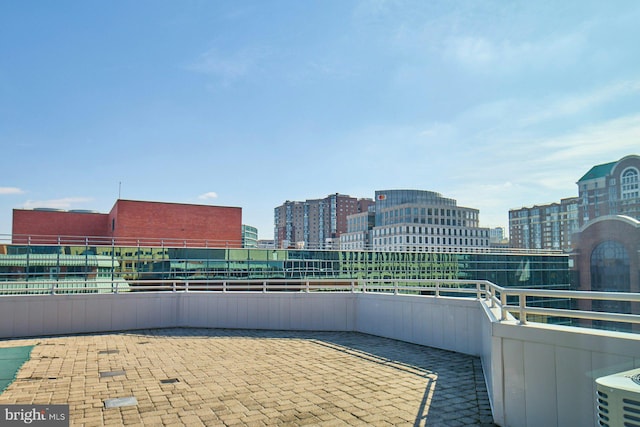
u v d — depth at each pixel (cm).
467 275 5503
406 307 1318
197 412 675
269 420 638
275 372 930
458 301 1139
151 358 1095
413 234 11188
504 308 597
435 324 1209
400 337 1338
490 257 5709
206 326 1659
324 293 1580
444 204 12412
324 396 752
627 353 411
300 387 809
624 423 292
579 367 468
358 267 4706
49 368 989
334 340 1354
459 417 644
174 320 1673
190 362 1041
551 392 504
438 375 895
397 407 691
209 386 823
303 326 1582
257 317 1623
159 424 627
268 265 4103
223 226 4778
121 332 1570
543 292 515
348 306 1559
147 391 793
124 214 4419
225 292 1659
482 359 972
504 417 574
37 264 3134
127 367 993
